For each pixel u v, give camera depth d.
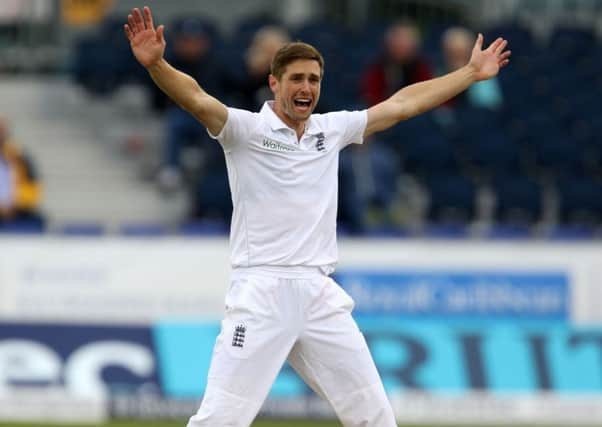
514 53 69.31
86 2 66.88
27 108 61.31
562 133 61.31
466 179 54.84
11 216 49.97
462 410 40.56
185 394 41.94
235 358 21.09
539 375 42.66
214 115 21.09
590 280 46.72
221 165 52.28
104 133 59.62
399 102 23.02
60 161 57.56
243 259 21.53
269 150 21.42
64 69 65.19
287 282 21.31
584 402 40.91
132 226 47.78
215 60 55.56
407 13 75.12
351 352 21.44
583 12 77.56
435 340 42.81
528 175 58.66
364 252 45.91
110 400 39.94
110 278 45.34
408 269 45.88
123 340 42.53
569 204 56.03
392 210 51.31
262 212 21.44
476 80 23.36
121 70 62.28
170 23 71.00
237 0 72.06
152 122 60.19
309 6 72.38
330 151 21.95
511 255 46.47
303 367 21.78
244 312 21.19
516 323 46.16
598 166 59.91
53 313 45.09
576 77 67.62
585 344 43.09
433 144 56.84
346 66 64.00
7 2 65.94
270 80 21.84
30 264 45.28
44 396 40.00
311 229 21.48
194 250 45.72
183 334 42.53
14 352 42.38
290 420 39.78
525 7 77.81
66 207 55.25
